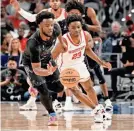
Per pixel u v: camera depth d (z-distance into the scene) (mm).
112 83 13297
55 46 7059
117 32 14562
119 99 13539
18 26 16219
